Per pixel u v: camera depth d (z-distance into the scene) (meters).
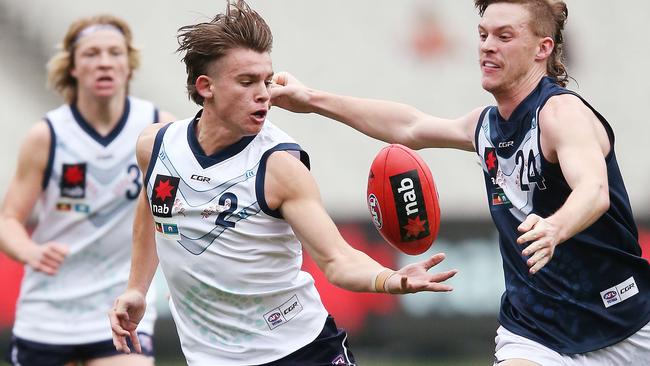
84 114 25.67
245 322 16.67
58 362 25.39
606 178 15.58
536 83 17.34
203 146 16.45
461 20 56.25
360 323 42.56
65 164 25.41
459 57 55.66
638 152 52.06
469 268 43.22
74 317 25.23
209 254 16.39
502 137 17.75
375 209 17.25
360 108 20.28
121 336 17.97
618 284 17.62
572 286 17.58
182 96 54.34
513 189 17.67
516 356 17.70
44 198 25.66
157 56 55.44
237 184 16.12
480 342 42.94
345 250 15.42
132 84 54.09
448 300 43.03
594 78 54.19
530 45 17.14
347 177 51.25
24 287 25.70
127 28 26.27
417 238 17.03
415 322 42.84
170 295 17.66
